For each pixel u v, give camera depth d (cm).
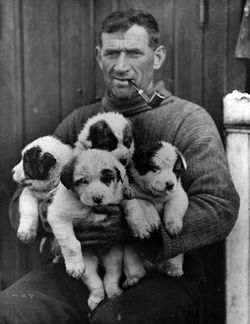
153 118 195
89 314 176
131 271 178
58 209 171
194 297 180
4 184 237
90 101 234
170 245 173
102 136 175
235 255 202
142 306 168
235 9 222
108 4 230
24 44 234
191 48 227
